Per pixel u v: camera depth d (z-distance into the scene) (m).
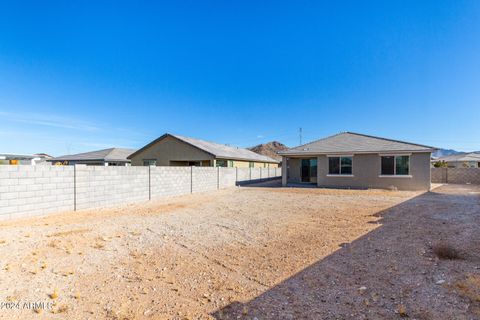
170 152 27.44
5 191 8.43
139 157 29.03
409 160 18.16
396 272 4.66
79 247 5.90
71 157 33.31
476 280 4.16
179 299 3.89
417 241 6.34
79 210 10.55
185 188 16.72
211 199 14.39
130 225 8.12
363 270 4.80
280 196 15.57
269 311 3.56
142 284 4.34
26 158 27.73
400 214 9.58
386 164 18.83
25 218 8.79
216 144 33.06
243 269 4.98
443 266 4.81
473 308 3.44
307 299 3.86
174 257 5.56
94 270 4.80
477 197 13.98
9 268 4.65
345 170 20.03
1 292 3.91
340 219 9.09
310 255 5.66
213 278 4.59
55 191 9.83
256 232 7.54
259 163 36.31
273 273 4.79
